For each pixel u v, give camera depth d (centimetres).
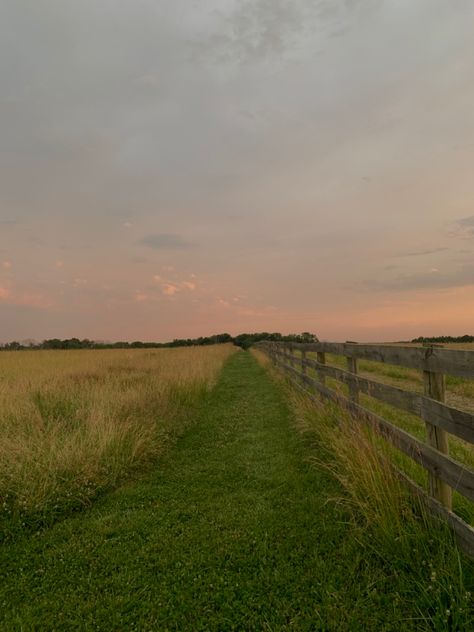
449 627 216
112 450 512
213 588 272
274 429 674
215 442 625
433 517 284
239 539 332
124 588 277
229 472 491
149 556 315
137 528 361
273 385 1157
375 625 229
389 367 1467
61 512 396
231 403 938
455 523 262
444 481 277
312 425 603
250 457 541
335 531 332
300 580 273
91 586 281
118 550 326
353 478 374
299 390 893
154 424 632
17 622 247
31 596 273
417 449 317
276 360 1573
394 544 283
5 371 1404
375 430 407
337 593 256
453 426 259
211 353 2333
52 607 261
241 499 411
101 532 358
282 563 294
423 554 268
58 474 438
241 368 1852
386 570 274
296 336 4103
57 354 2555
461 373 248
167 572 293
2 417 637
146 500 424
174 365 1457
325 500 390
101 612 254
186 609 253
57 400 780
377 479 339
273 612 247
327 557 297
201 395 1007
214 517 374
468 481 244
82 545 337
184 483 466
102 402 701
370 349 434
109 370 1366
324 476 449
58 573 299
